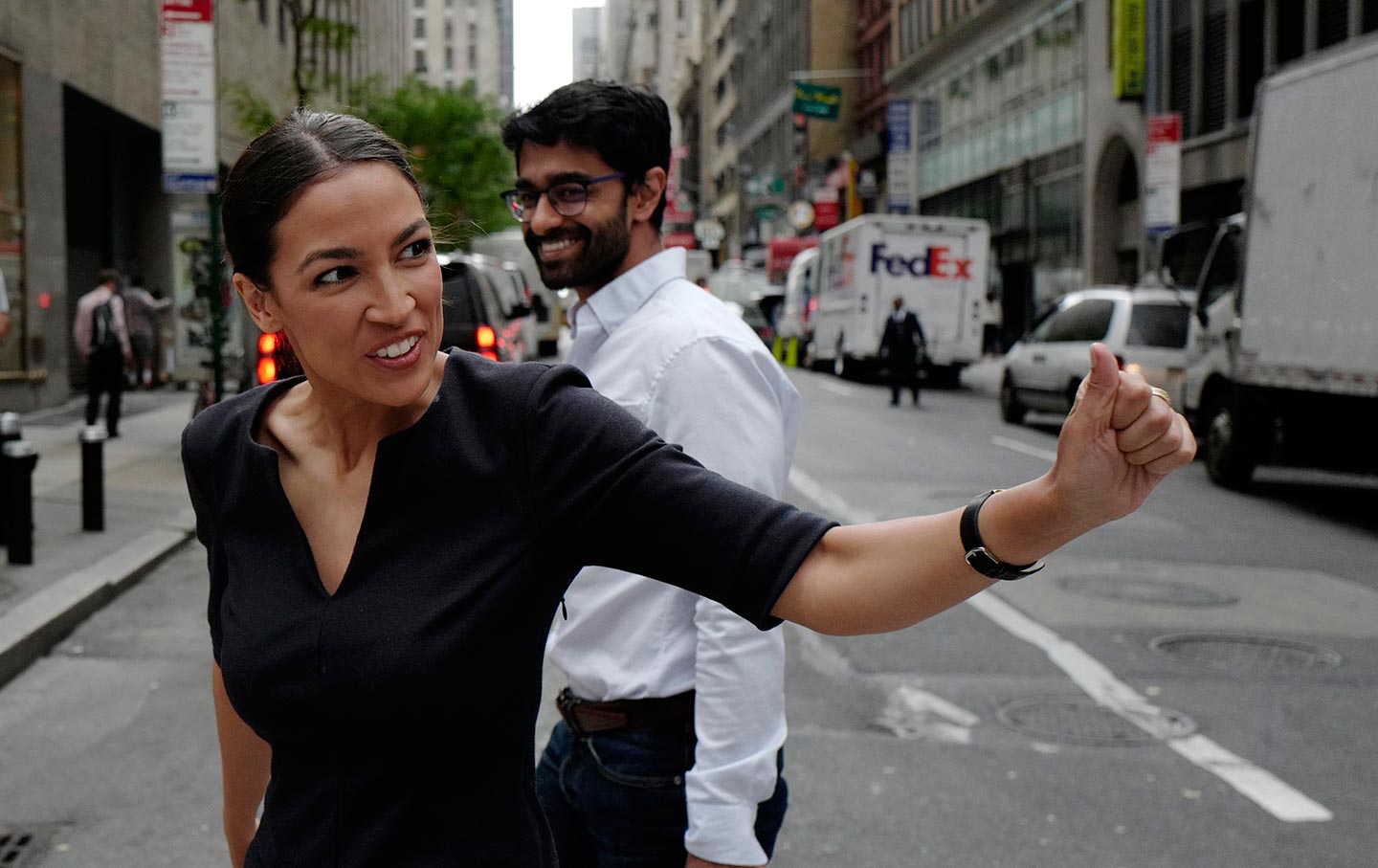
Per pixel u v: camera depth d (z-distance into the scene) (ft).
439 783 4.83
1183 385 48.47
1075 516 4.09
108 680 20.80
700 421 7.32
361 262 4.70
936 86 157.07
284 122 4.89
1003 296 136.26
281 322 4.97
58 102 66.44
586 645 7.76
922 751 17.56
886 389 91.81
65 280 68.85
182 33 43.09
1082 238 114.11
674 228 306.96
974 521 4.28
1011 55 131.54
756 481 7.29
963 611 25.63
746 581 4.66
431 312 4.86
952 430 61.52
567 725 7.95
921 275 94.73
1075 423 4.01
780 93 233.76
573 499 4.83
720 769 6.95
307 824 4.89
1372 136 34.65
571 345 8.32
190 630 23.99
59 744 17.81
